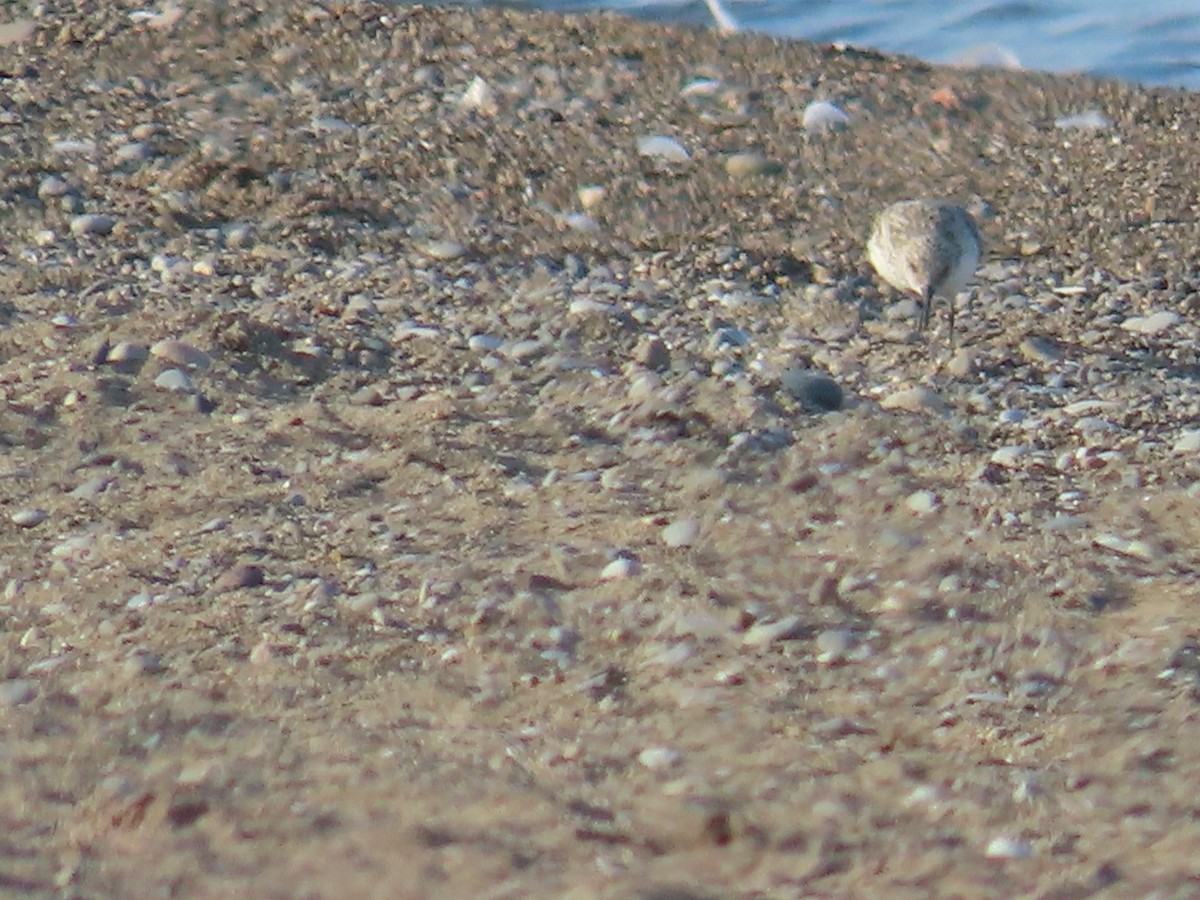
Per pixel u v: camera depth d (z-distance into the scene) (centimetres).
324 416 1662
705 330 1978
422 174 2395
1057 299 2136
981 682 1187
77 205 2225
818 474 1534
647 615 1276
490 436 1623
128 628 1259
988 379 1869
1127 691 1162
